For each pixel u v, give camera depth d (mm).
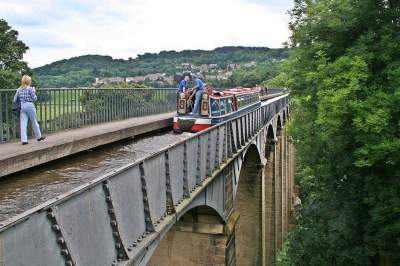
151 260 14617
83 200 5230
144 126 16734
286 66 20641
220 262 14242
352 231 15406
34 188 7750
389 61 14516
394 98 13125
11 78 25062
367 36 14797
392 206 13906
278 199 40406
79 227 5133
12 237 3953
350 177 16359
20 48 28922
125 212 6449
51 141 10945
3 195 7230
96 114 16219
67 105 14102
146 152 12383
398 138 13234
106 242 5855
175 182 9008
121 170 6230
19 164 8844
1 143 10672
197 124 17672
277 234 37469
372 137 13281
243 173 27609
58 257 4715
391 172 14336
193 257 14445
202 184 10984
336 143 14875
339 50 16344
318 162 17906
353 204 15617
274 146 35188
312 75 14820
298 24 18312
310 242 17453
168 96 26312
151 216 7414
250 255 27828
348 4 15719
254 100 29109
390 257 15242
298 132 18984
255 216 27891
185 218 14438
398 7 15406
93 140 12367
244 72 143375
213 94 18812
